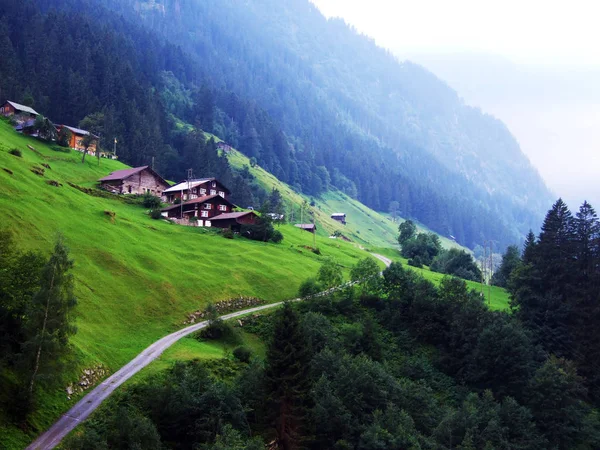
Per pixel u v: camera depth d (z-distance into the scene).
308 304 105.06
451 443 70.81
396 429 67.50
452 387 92.19
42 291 51.34
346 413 67.62
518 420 80.19
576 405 91.44
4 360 51.66
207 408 58.59
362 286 116.88
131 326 78.75
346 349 89.06
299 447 61.97
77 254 89.50
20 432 48.09
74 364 54.91
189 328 85.19
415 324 106.56
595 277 117.75
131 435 49.50
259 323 93.88
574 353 105.94
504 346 92.56
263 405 63.38
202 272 106.19
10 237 59.00
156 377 63.72
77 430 50.66
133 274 92.38
